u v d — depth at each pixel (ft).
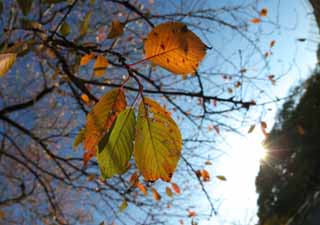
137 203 9.48
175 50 1.14
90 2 2.82
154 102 1.23
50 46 2.10
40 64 10.02
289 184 28.19
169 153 1.20
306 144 27.66
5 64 1.29
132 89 2.10
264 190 32.07
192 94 4.30
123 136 1.20
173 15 7.49
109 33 1.43
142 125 1.21
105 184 9.27
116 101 1.23
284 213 26.25
